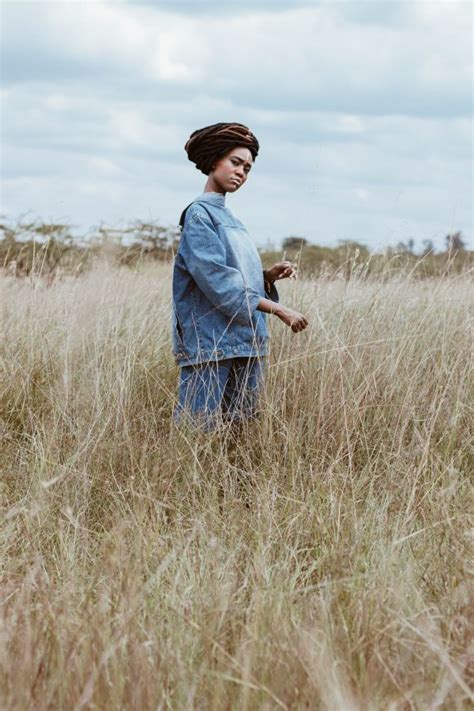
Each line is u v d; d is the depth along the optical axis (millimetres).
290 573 3588
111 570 3373
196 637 2945
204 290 4562
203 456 4484
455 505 4062
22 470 4469
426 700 2658
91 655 2713
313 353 4980
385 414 4879
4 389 5121
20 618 3006
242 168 4703
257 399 4773
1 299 6031
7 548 3691
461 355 5113
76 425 4703
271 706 2607
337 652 2852
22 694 2555
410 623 3025
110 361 5020
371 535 3734
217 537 3756
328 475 4262
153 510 4059
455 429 4738
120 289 5941
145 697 2578
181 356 4738
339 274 5910
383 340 5078
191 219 4617
